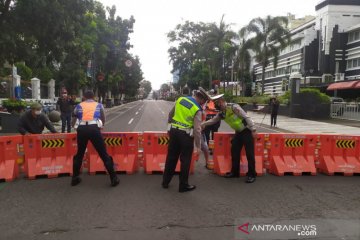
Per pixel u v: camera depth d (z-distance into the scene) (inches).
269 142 305.7
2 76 997.8
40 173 282.4
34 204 218.2
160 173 301.6
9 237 170.2
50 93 1185.4
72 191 246.8
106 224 185.9
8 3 648.4
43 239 167.9
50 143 289.0
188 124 246.1
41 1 613.0
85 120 253.4
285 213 204.5
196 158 304.3
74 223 187.2
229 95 1834.4
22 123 290.5
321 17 2018.9
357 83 1416.1
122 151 303.0
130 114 1256.2
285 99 1216.2
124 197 233.1
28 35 673.0
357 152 311.7
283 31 1637.6
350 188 262.1
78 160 260.2
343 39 1918.1
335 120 1011.3
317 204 221.9
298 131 721.0
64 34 688.4
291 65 2338.8
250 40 1717.5
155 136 303.3
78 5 686.5
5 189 252.1
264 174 306.0
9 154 280.4
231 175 290.5
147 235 172.4
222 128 732.7
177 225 185.2
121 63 2048.5
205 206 215.8
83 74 1296.8
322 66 1982.0
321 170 315.0
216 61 2076.8
